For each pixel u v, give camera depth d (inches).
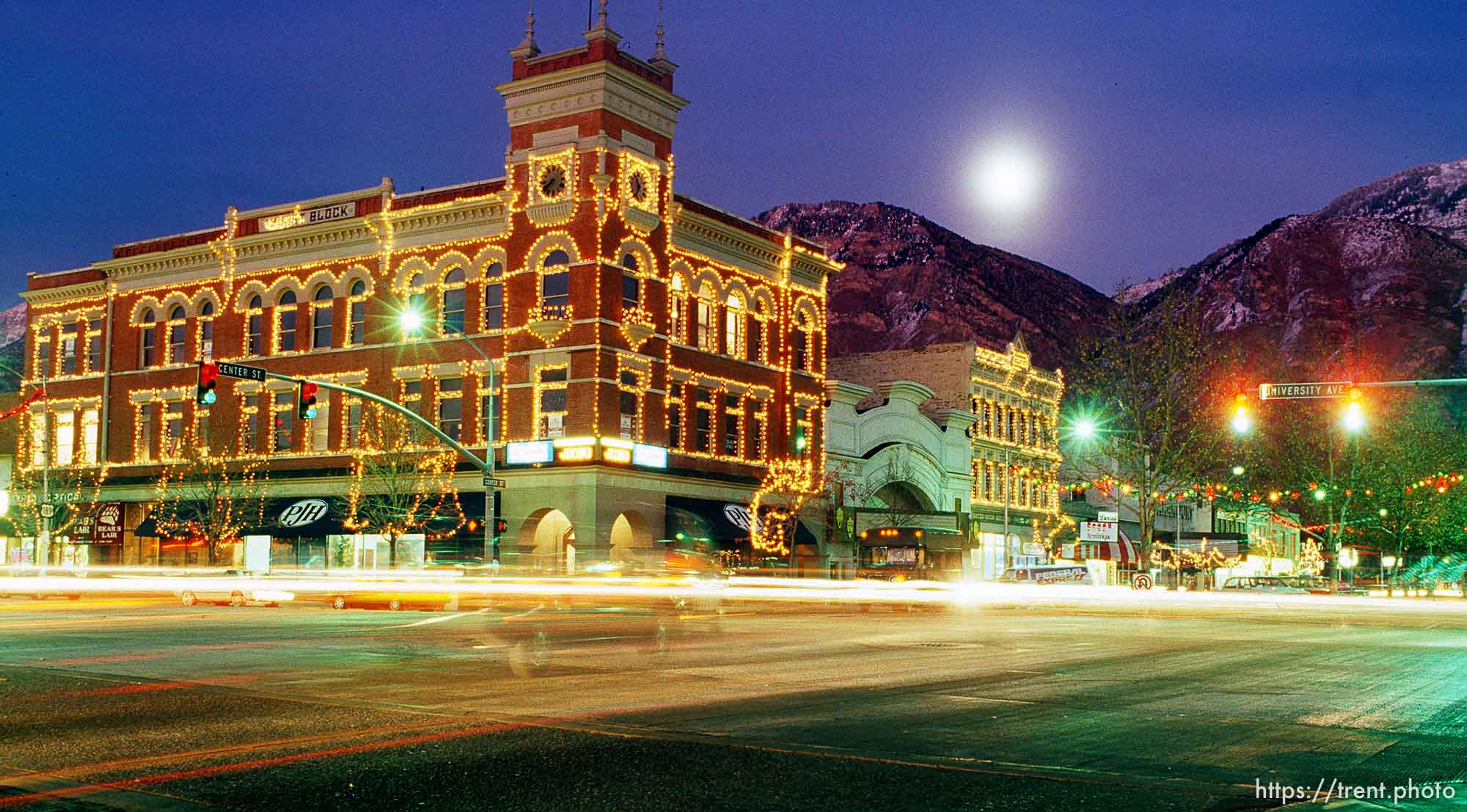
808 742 475.2
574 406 1958.7
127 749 446.6
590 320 1958.7
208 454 2281.0
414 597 1574.8
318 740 466.3
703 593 1512.1
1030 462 3075.8
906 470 2628.0
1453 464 3157.0
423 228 2138.3
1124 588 2135.8
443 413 2116.1
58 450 2524.6
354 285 2220.7
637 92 2054.6
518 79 2046.0
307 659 789.2
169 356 2395.4
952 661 815.7
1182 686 684.7
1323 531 3782.0
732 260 2260.1
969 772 416.5
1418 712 589.0
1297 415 2989.7
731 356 2234.3
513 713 542.6
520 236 2033.7
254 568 2263.8
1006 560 2618.1
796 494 2258.9
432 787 382.3
